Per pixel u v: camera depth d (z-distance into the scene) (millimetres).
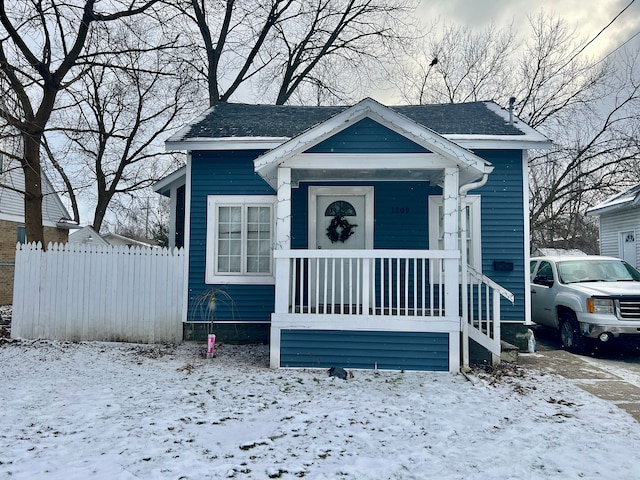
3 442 3789
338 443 3895
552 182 21953
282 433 4098
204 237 8688
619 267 9055
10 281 16672
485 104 10859
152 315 8516
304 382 5785
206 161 8781
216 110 10719
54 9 9797
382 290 6492
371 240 8555
